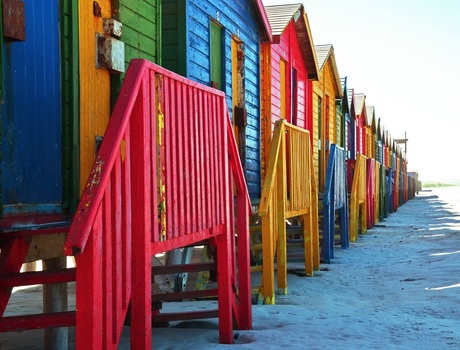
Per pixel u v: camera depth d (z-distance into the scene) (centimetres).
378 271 1057
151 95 377
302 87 1380
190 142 439
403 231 1978
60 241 439
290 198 882
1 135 364
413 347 497
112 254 335
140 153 363
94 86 491
